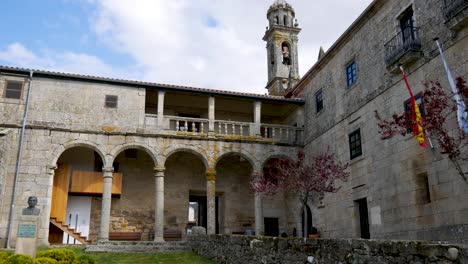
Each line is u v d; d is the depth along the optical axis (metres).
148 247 18.14
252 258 11.24
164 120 22.09
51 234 20.95
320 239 8.30
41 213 18.97
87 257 11.58
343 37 20.02
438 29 14.21
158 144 21.53
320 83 22.70
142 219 23.42
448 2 13.60
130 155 24.09
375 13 17.83
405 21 16.16
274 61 31.81
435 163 13.86
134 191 23.67
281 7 32.88
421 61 14.89
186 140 22.09
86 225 22.30
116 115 21.23
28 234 11.88
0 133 19.14
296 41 32.53
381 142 16.86
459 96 11.71
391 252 6.39
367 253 6.90
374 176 17.16
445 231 13.22
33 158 19.53
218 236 14.33
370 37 18.12
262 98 23.67
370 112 17.77
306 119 24.06
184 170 25.00
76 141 20.31
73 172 22.03
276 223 25.23
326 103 21.80
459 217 12.72
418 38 15.05
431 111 11.60
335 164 18.75
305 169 18.02
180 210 24.28
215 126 25.80
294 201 24.53
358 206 18.61
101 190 22.22
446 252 5.49
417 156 14.75
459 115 11.65
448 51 13.73
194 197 26.25
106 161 20.52
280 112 26.77
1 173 18.80
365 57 18.42
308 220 23.25
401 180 15.50
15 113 19.80
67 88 20.88
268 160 23.66
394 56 15.64
